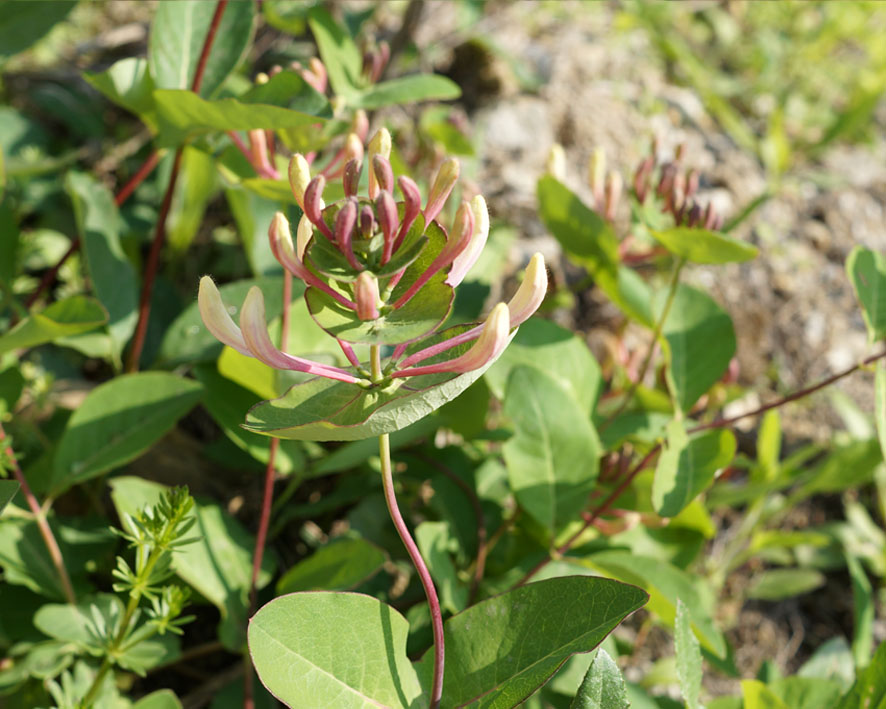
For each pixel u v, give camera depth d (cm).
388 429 27
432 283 27
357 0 67
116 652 35
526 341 43
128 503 38
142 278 51
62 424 44
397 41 61
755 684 35
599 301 58
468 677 30
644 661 47
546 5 75
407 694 30
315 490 47
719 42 84
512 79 65
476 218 27
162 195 53
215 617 44
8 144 54
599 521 42
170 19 41
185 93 37
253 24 42
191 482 46
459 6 64
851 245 67
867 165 76
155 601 33
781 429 57
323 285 26
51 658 37
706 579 51
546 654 30
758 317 61
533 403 40
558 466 40
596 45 73
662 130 69
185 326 44
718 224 41
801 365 60
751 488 48
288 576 39
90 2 63
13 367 40
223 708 39
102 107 58
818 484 49
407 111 62
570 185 63
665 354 42
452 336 29
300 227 27
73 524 40
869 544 54
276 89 39
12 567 37
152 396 39
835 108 82
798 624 51
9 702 37
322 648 29
